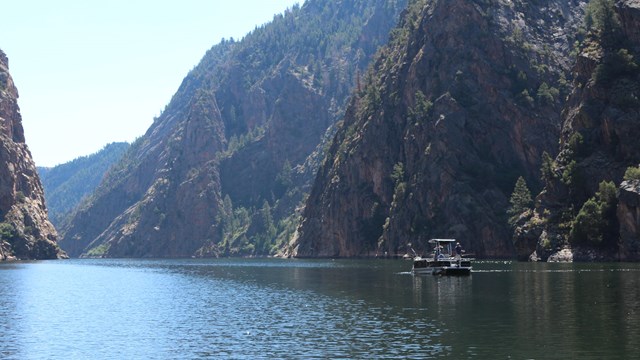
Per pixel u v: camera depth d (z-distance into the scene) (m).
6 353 69.69
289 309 98.75
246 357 65.56
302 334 76.50
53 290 142.38
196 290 136.88
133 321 90.56
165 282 164.25
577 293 101.81
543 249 192.50
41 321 91.75
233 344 72.06
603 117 195.75
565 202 197.25
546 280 125.06
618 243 175.88
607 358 60.00
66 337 78.38
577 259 181.88
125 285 155.75
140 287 148.75
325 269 199.38
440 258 160.00
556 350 63.38
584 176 194.62
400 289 121.56
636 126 190.12
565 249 187.38
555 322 77.00
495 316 83.31
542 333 71.12
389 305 98.31
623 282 115.56
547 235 194.50
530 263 185.50
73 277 191.12
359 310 94.19
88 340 76.25
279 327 82.06
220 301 113.00
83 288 147.62
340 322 83.88
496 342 67.69
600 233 179.62
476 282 129.00
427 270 158.88
